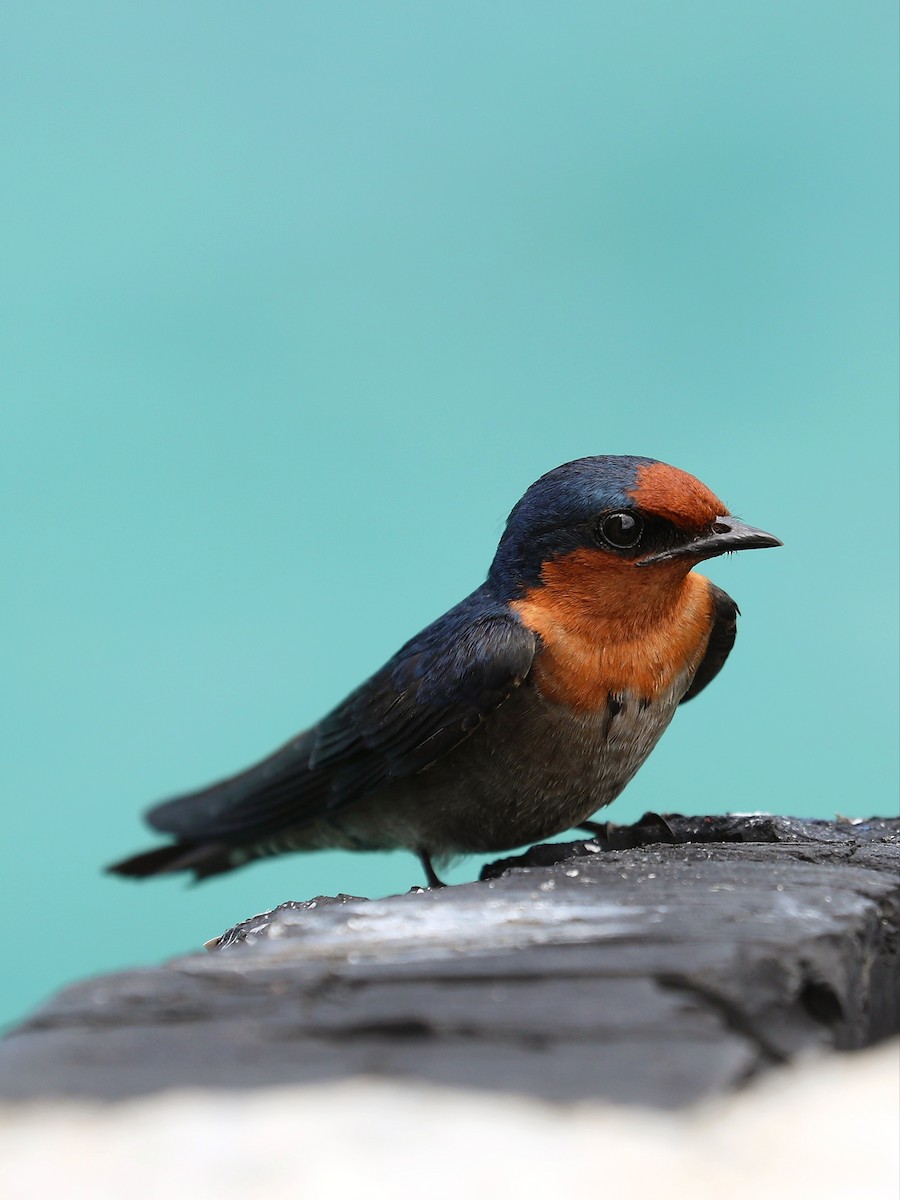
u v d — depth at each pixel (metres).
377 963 6.98
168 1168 4.86
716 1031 6.07
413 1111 5.27
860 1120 5.14
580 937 7.30
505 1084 5.57
